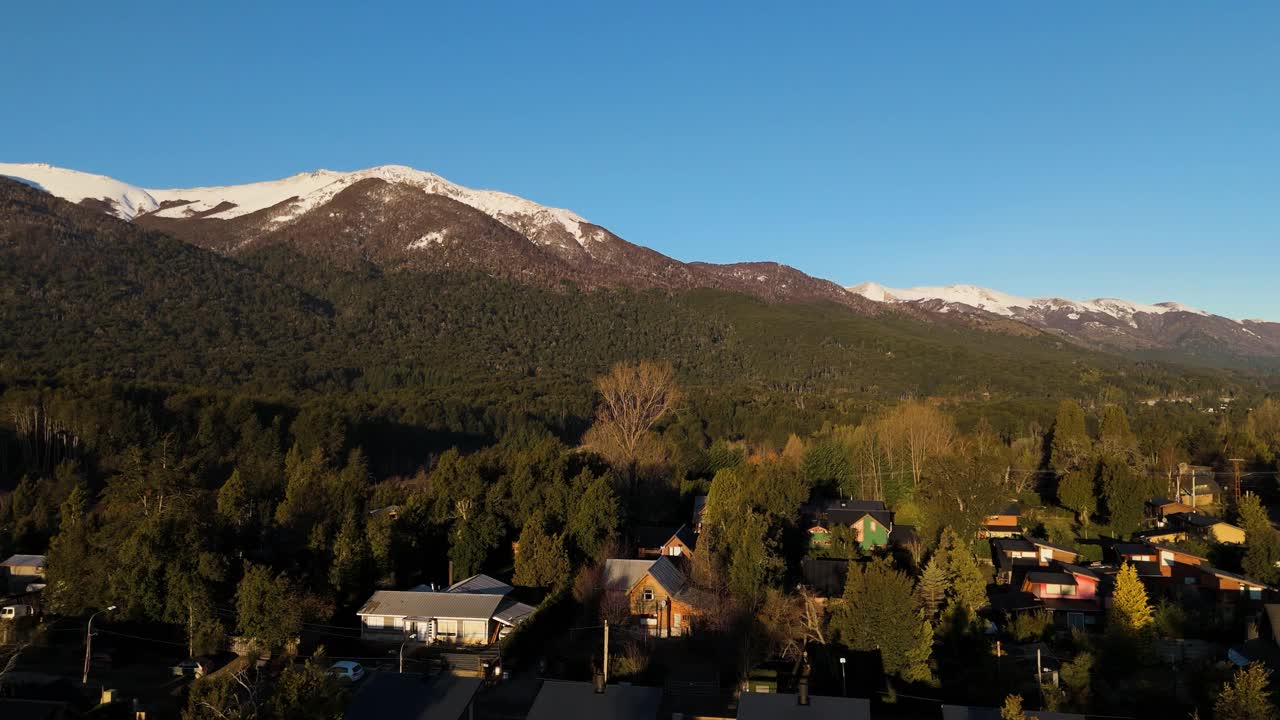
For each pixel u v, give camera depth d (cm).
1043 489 9619
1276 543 6069
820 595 5512
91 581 4972
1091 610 5419
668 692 4166
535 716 3331
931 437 9506
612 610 5000
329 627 5041
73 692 3784
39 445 10050
